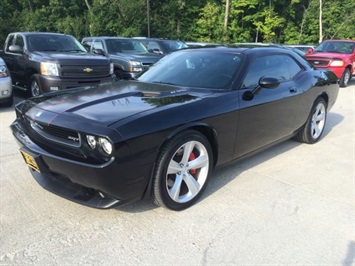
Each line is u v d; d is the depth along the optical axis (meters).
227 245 2.73
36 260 2.49
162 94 3.46
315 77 5.13
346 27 38.81
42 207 3.20
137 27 32.59
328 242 2.82
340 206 3.42
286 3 37.41
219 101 3.41
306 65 5.14
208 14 34.94
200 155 3.31
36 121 3.02
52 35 9.05
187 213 3.17
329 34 39.44
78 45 9.20
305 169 4.37
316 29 38.75
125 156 2.65
